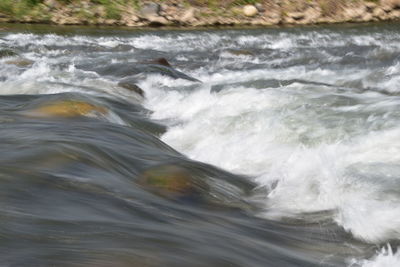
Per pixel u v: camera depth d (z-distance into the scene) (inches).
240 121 445.1
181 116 486.6
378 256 239.3
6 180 251.8
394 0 1384.1
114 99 523.5
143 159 319.3
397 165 336.8
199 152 393.1
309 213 284.8
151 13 1301.7
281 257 223.5
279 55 937.5
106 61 832.3
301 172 331.3
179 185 287.0
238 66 842.2
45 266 182.1
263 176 338.3
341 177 318.3
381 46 1011.9
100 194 255.8
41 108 404.8
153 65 710.5
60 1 1306.6
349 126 415.5
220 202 283.9
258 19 1331.2
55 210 229.8
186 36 1125.7
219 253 211.2
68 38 1052.5
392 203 288.0
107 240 205.3
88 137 337.4
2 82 569.9
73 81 640.4
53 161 282.7
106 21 1283.2
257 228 258.2
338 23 1338.6
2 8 1261.1
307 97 495.8
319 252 241.8
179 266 193.9
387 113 442.3
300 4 1369.3
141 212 245.4
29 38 1026.7
